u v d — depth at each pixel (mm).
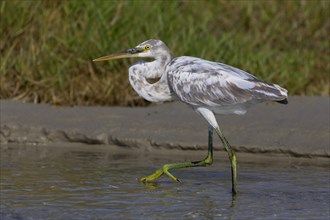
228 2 19562
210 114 10492
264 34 18328
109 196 9586
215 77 10352
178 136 12953
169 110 14445
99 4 16562
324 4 19281
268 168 11391
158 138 12906
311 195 9656
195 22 18109
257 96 10078
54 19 16344
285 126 12977
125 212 8805
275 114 13719
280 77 16047
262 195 9680
